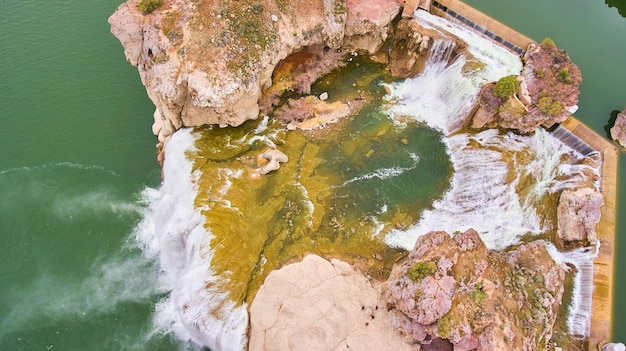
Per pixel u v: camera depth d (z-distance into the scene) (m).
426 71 54.97
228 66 47.00
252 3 50.06
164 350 39.25
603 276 40.03
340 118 52.12
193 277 40.09
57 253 44.16
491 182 46.28
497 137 48.69
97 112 52.94
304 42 52.72
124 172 49.34
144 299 41.75
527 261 39.50
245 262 41.03
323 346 35.56
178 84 46.09
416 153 49.81
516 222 44.47
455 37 53.44
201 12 48.62
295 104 52.38
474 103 49.56
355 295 38.66
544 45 51.19
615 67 54.03
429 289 34.22
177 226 43.19
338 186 47.12
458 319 33.56
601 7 61.41
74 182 48.22
